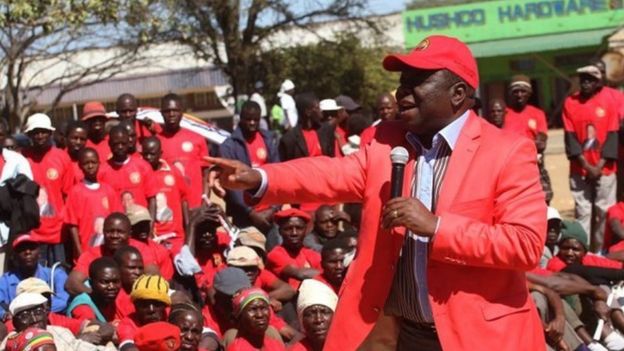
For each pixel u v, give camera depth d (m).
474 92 4.28
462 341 4.12
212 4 29.33
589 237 12.01
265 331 7.55
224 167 4.26
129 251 8.15
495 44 39.28
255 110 10.93
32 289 7.74
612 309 8.48
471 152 4.19
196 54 30.48
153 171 10.30
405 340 4.48
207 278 8.95
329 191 4.35
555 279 8.26
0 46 20.78
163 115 11.14
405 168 4.30
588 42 38.31
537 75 40.22
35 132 9.87
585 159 11.84
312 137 11.84
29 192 9.16
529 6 39.16
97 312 7.91
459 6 39.34
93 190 9.68
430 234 4.01
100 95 34.84
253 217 10.07
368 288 4.28
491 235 4.02
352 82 32.59
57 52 25.58
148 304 7.35
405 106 4.21
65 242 9.77
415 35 39.50
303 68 32.25
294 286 9.00
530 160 4.18
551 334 7.90
